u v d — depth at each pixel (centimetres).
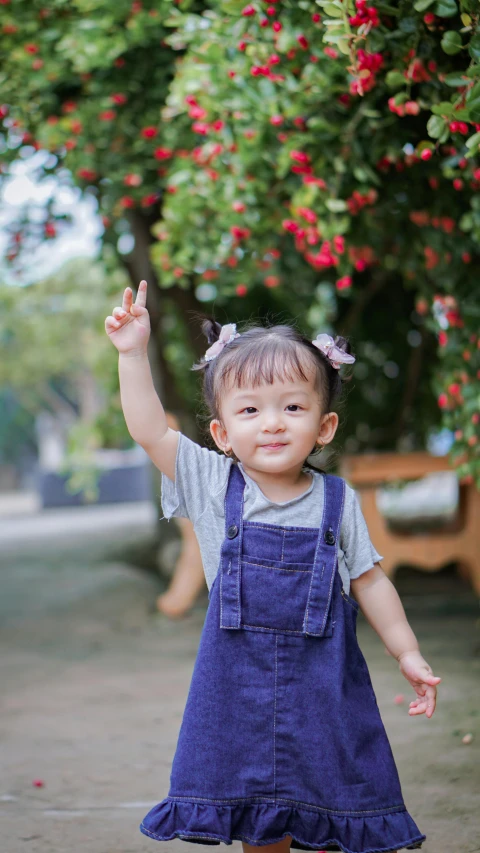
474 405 385
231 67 336
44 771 314
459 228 367
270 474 199
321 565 191
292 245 487
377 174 367
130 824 265
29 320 1820
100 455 1933
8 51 442
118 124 473
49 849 248
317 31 307
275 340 196
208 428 221
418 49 288
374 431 805
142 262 693
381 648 481
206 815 184
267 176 383
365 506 536
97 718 379
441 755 310
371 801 183
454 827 251
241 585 190
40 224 586
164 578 757
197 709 189
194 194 409
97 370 1023
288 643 188
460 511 555
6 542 1191
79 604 637
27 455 2895
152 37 448
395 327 789
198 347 713
